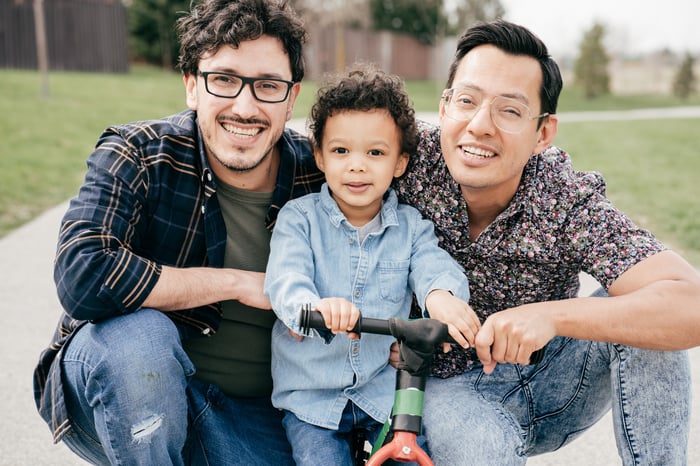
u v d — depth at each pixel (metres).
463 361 2.21
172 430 1.82
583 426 2.31
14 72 15.06
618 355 1.97
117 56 18.52
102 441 1.82
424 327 1.72
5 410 3.19
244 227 2.17
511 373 2.22
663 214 6.98
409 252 2.12
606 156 10.74
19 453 2.88
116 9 18.30
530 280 2.14
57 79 14.45
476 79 1.97
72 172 7.67
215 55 2.00
